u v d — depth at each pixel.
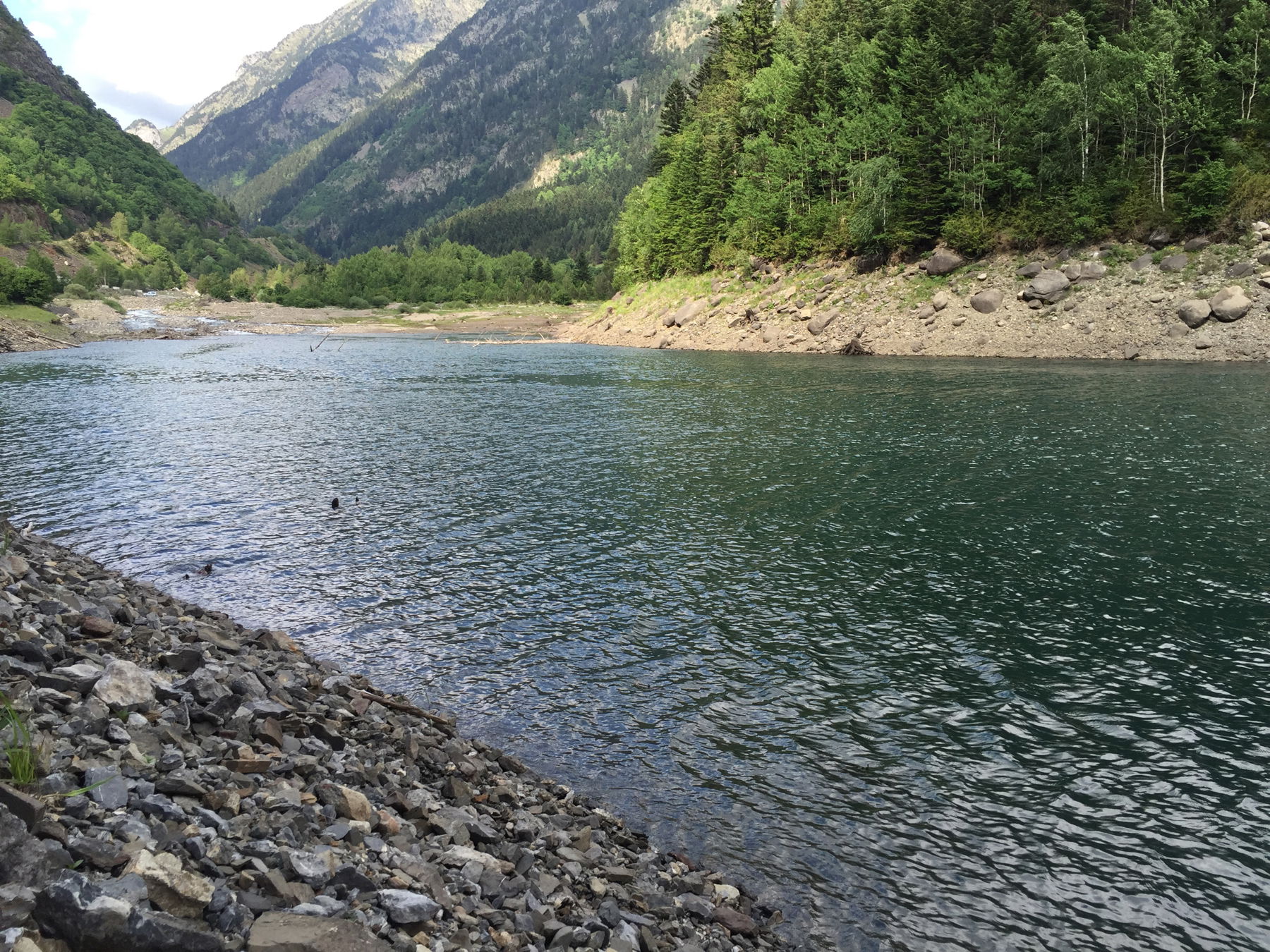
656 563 23.83
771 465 36.03
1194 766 13.51
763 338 97.06
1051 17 101.75
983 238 86.81
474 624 19.58
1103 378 59.16
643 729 14.83
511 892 8.77
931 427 43.47
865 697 15.95
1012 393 53.97
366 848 8.62
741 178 117.38
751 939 9.58
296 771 9.97
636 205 155.75
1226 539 24.64
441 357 100.81
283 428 47.84
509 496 31.81
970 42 98.19
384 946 6.54
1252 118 82.31
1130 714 15.20
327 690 14.45
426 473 35.81
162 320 181.88
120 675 10.39
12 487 33.00
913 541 25.42
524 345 124.50
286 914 6.57
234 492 32.53
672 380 69.12
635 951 8.48
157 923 5.77
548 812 11.81
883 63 106.50
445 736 13.73
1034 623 19.28
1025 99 90.50
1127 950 9.66
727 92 129.00
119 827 7.06
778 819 12.19
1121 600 20.48
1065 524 26.61
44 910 5.71
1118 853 11.41
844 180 103.38
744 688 16.41
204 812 7.88
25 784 7.30
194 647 13.45
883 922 10.09
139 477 35.03
